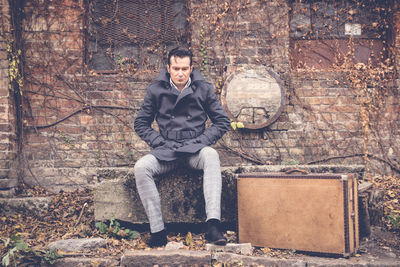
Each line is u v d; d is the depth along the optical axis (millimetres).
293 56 4438
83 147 4203
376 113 4246
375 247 2596
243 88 4191
